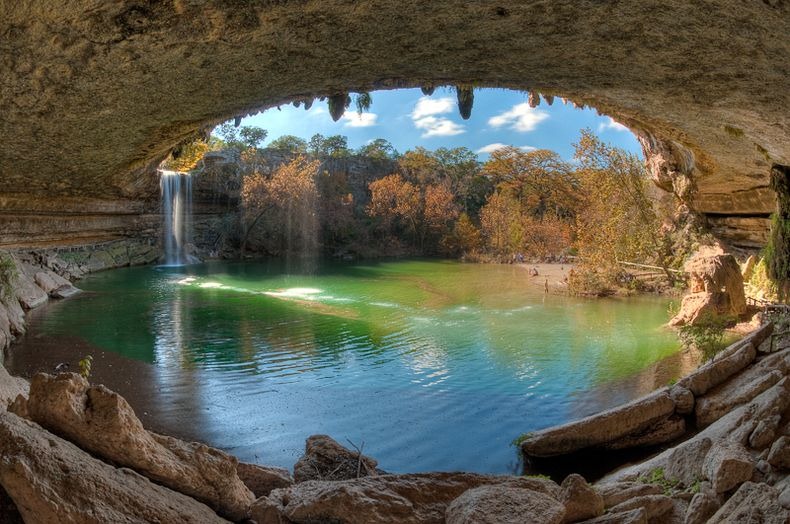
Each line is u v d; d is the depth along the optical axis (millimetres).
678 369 12383
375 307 21516
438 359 13609
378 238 52594
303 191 45844
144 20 6434
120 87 9258
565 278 28969
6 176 15734
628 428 8000
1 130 10938
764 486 4316
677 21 6105
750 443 6051
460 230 51781
